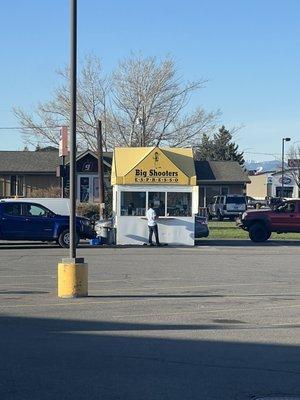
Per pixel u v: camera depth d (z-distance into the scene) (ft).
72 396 22.24
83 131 170.91
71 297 45.34
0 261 71.77
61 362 27.04
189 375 25.25
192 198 96.94
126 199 96.43
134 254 81.92
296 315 39.14
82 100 168.96
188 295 47.42
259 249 92.94
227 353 29.07
